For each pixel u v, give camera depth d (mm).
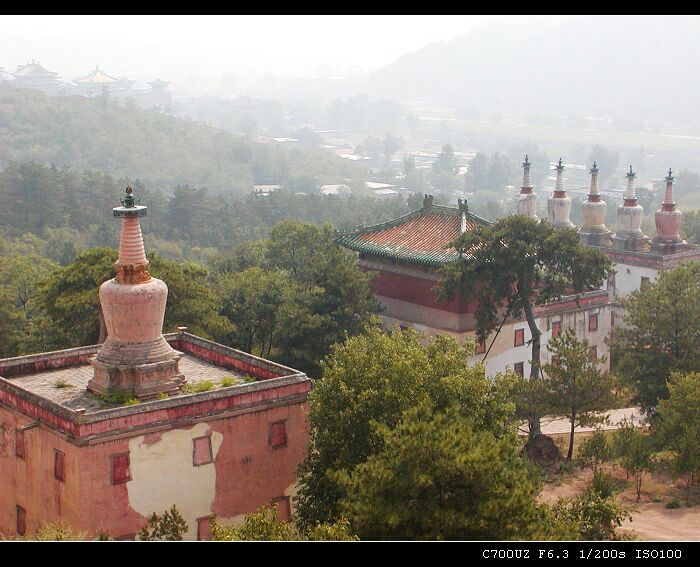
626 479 58125
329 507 41656
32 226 154125
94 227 154250
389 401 41438
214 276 96062
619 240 99250
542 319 75750
